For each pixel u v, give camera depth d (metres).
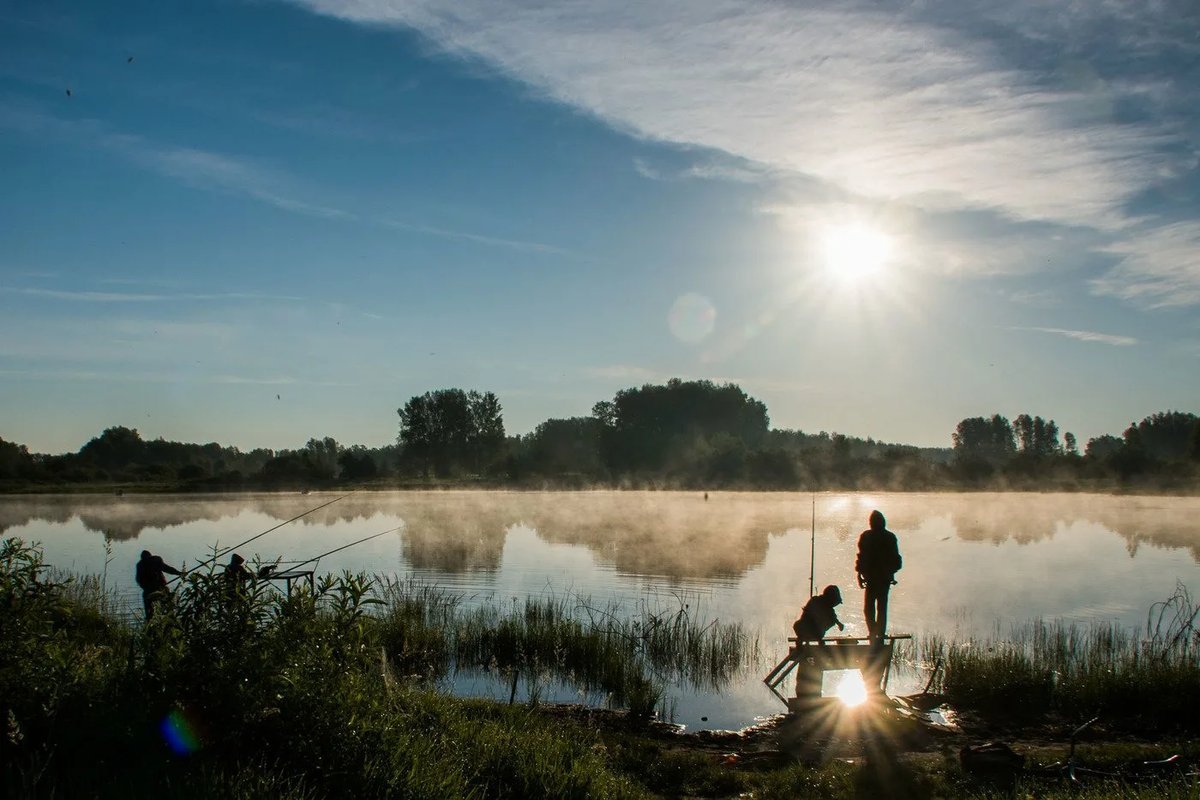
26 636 8.47
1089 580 32.19
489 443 139.75
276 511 69.06
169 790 7.41
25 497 87.94
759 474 112.06
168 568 15.59
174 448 139.00
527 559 39.06
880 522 17.33
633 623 22.47
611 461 117.69
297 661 8.95
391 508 75.38
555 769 10.24
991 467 113.25
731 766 12.97
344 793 8.34
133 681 8.87
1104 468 110.56
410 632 20.17
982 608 26.05
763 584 31.22
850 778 11.89
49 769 7.81
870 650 16.48
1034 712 15.66
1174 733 14.37
